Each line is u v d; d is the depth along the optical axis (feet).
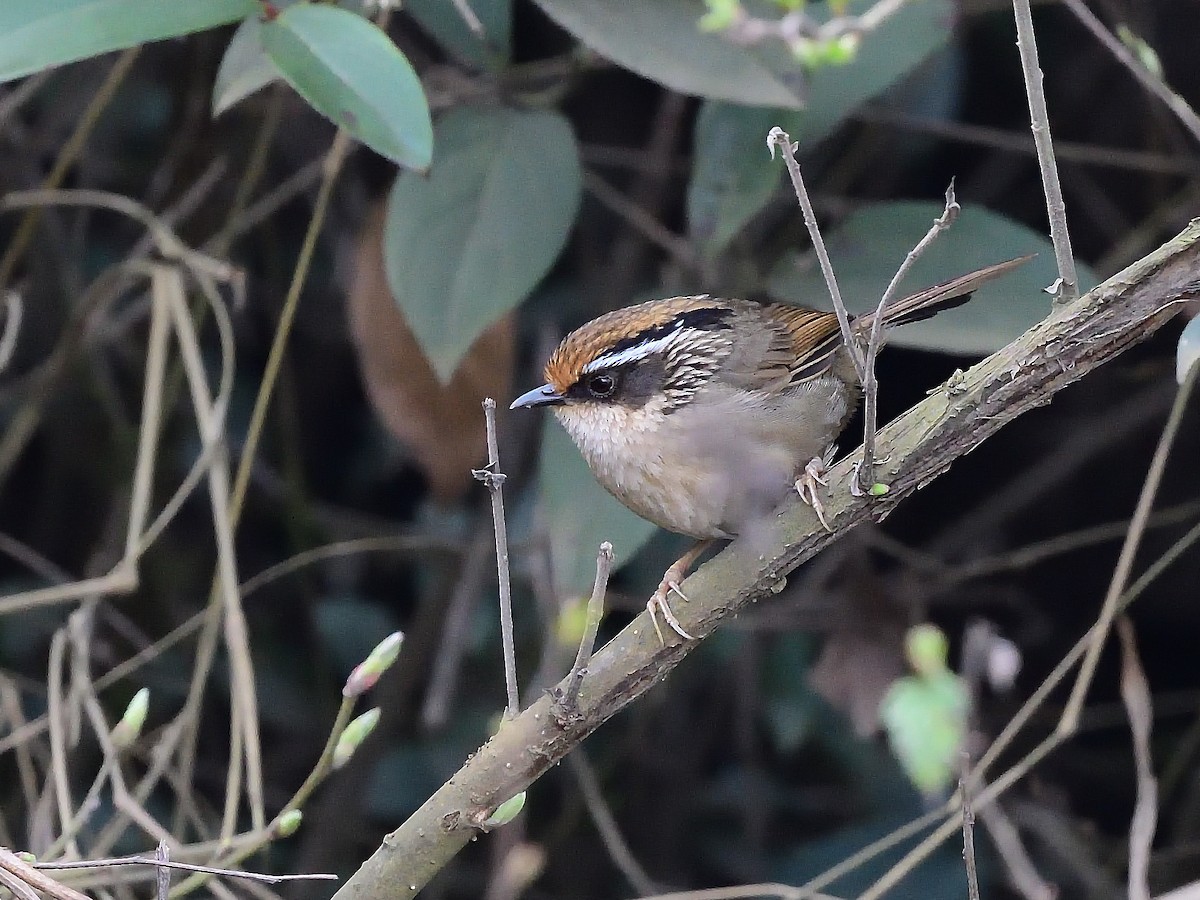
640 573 38.45
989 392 19.57
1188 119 24.32
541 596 31.60
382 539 35.35
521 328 39.55
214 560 40.81
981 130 35.40
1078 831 36.35
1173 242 18.92
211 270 30.07
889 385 38.52
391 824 39.19
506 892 29.45
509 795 20.40
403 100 20.25
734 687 39.42
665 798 39.75
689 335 25.79
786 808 40.32
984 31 38.63
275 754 39.91
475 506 39.93
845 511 20.31
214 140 35.58
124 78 35.70
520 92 29.99
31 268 37.91
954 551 40.78
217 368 40.45
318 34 20.57
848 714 35.96
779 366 25.89
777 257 31.48
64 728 29.45
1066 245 19.39
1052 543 34.17
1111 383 40.81
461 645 35.19
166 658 38.65
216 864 23.02
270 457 41.50
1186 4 38.19
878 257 26.81
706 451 25.27
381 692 38.58
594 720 20.62
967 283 25.03
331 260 40.27
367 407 42.22
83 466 39.63
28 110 38.27
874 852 25.70
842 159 36.37
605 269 38.60
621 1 24.34
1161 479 41.52
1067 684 41.78
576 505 26.40
